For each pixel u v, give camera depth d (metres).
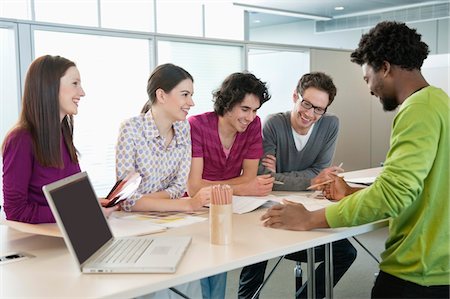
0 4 4.62
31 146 1.76
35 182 1.82
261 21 11.32
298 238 1.65
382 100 1.71
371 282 3.53
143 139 2.15
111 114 4.39
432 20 8.98
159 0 6.12
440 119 1.52
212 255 1.46
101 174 4.36
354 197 1.62
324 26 10.73
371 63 1.67
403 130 1.53
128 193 1.87
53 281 1.28
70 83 1.84
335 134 2.79
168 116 2.17
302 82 2.53
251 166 2.57
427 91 1.56
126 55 4.45
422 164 1.49
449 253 1.57
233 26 7.93
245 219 1.95
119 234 1.69
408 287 1.62
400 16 9.41
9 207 1.73
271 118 2.72
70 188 1.42
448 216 1.56
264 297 3.27
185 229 1.79
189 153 2.33
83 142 4.21
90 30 4.14
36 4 4.86
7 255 1.52
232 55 5.25
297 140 2.70
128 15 5.74
